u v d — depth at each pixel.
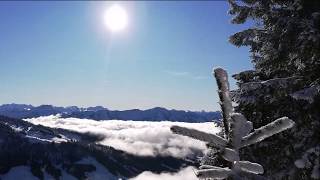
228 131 2.45
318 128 8.18
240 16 9.48
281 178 8.33
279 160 8.51
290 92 8.35
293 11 8.77
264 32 8.89
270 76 9.83
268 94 8.55
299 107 8.53
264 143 8.38
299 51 8.27
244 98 8.67
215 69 2.47
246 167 2.35
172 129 2.36
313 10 8.62
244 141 2.33
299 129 8.39
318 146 7.75
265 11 9.02
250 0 9.45
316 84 8.50
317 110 8.39
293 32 8.13
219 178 2.36
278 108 8.81
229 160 2.32
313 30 7.68
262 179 2.36
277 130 2.28
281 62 8.95
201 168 2.48
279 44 8.38
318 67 8.74
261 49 8.86
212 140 2.36
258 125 9.07
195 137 2.37
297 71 8.98
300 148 8.15
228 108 2.45
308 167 7.52
